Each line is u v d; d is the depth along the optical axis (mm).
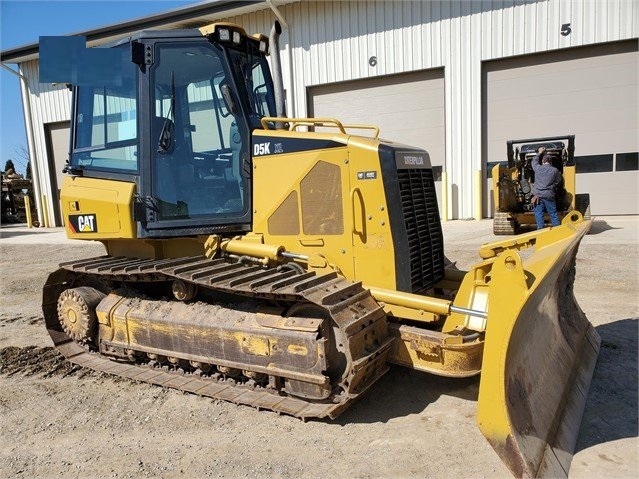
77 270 4398
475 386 3953
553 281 3389
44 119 18469
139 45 4039
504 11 12062
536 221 10039
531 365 3154
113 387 4266
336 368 3539
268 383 3793
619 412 3502
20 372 4688
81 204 4559
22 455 3299
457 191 13070
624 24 11266
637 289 6418
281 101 4605
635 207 11945
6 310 7141
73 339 4922
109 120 4445
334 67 13797
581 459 2984
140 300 4484
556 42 11781
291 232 4023
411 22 12898
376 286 3750
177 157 4227
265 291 3375
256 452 3203
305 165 3926
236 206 4266
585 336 4426
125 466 3127
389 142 4047
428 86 13156
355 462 3047
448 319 3557
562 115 12156
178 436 3445
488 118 12711
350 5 13406
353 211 3777
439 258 4215
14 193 22531
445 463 3000
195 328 3951
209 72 4262
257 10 14078
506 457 2680
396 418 3533
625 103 11680
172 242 4562
